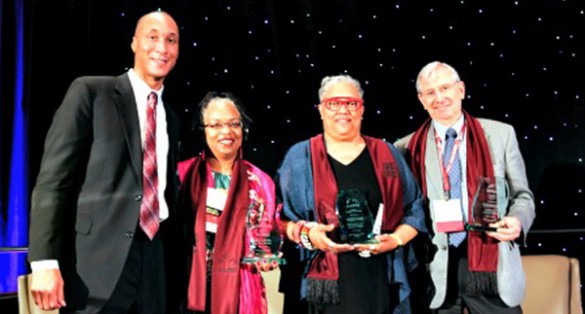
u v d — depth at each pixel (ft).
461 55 14.32
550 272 10.64
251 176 9.09
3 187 13.98
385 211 9.08
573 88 13.92
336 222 8.97
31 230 7.41
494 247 9.46
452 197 9.66
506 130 9.87
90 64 14.52
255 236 8.75
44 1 14.33
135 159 7.85
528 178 14.06
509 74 14.17
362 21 14.56
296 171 9.27
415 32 14.44
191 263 8.52
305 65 14.62
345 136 9.26
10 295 13.35
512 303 9.43
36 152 14.24
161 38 8.23
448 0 14.37
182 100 14.73
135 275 7.86
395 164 9.32
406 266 9.33
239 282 8.59
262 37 14.76
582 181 13.80
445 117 9.83
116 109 7.90
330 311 8.89
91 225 7.64
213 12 14.88
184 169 9.04
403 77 14.39
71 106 7.70
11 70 14.12
